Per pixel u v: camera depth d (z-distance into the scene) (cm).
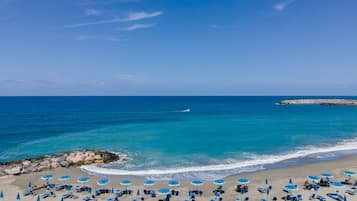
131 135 5169
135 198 2152
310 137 4803
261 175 2719
